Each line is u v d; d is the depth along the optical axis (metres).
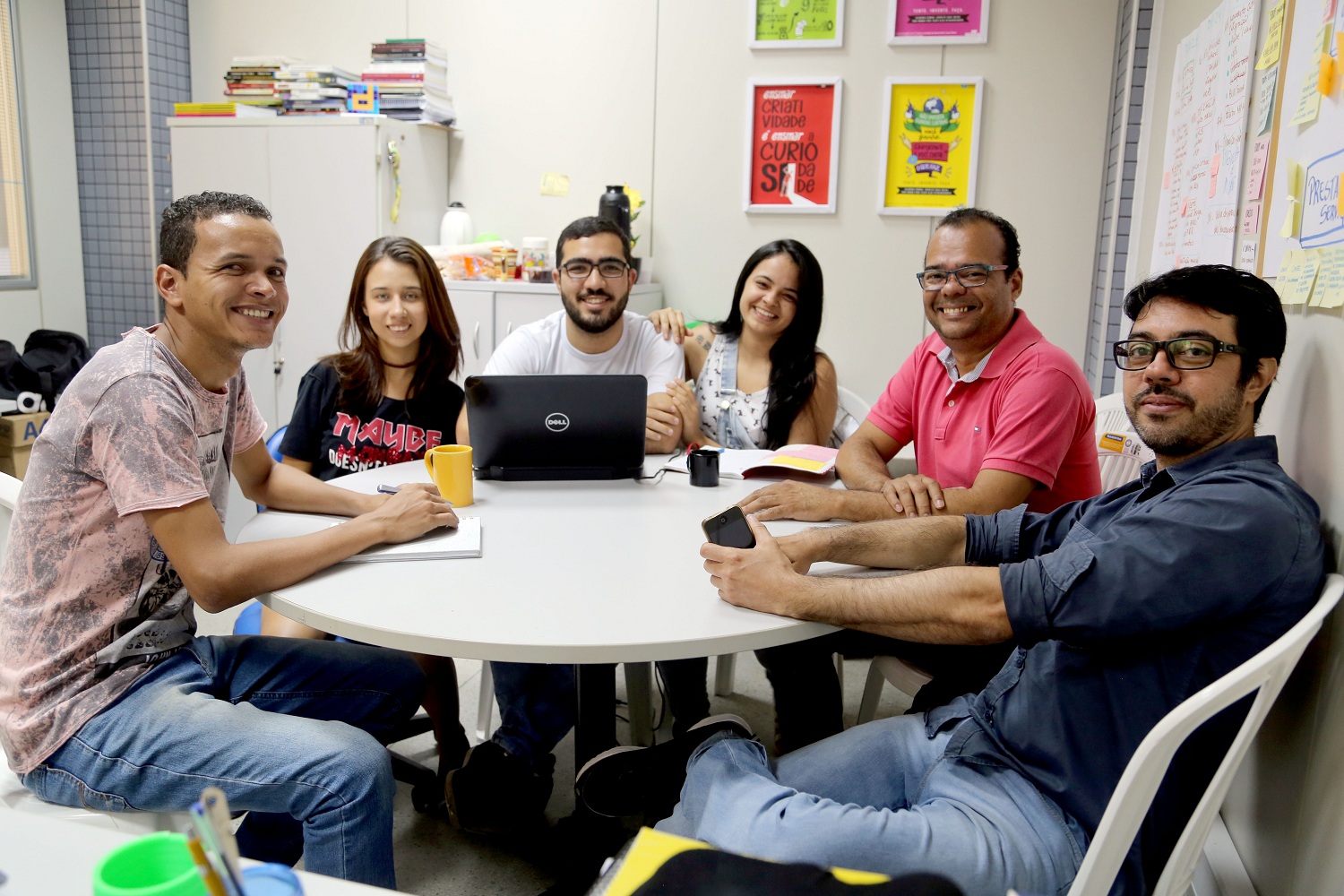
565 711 1.91
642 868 0.73
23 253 4.07
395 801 2.09
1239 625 1.18
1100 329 3.24
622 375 1.92
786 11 3.55
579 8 3.77
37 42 4.00
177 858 0.58
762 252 2.56
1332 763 1.18
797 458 2.16
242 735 1.30
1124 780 0.97
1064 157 3.43
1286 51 1.57
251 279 1.39
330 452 2.24
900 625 1.30
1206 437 1.28
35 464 1.34
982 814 1.20
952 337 1.98
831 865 1.14
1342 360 1.27
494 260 3.58
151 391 1.32
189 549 1.31
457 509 1.77
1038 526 1.56
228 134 3.69
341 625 1.23
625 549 1.54
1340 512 1.25
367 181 3.56
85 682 1.32
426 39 3.86
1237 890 1.46
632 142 3.81
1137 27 2.96
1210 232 2.05
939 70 3.48
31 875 0.64
